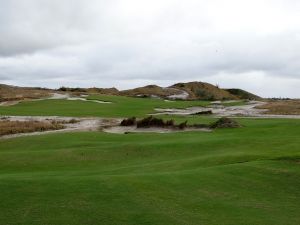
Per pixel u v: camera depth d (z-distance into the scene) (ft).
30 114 212.43
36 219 45.50
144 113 228.43
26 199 51.44
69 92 376.68
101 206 49.52
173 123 161.07
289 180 62.90
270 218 48.03
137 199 52.39
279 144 96.32
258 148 92.84
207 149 97.04
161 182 60.23
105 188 56.18
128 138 122.93
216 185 59.98
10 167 84.12
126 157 92.68
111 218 46.09
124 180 60.29
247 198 55.16
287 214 49.62
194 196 54.90
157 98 406.21
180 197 54.19
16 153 95.40
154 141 111.55
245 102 351.87
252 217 48.14
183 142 104.42
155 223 44.96
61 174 71.26
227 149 95.14
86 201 51.06
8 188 55.52
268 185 60.75
